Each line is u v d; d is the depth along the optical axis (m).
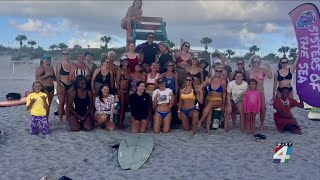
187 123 9.04
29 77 30.92
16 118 10.71
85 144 7.88
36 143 7.91
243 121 9.02
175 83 9.16
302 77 9.69
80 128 8.91
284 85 9.41
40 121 8.53
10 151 7.46
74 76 9.23
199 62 9.66
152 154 7.34
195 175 6.29
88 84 8.99
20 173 6.31
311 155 7.36
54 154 7.30
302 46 9.59
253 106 8.80
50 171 6.45
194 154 7.38
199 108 9.30
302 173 6.34
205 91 9.26
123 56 9.20
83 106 8.91
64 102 9.62
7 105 12.97
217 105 8.95
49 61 9.47
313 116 10.88
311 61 9.54
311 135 8.86
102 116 8.82
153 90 9.14
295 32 9.68
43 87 8.77
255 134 8.77
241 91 8.97
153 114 9.14
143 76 9.27
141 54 10.11
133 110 8.86
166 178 6.15
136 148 7.26
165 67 9.30
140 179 6.09
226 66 10.59
